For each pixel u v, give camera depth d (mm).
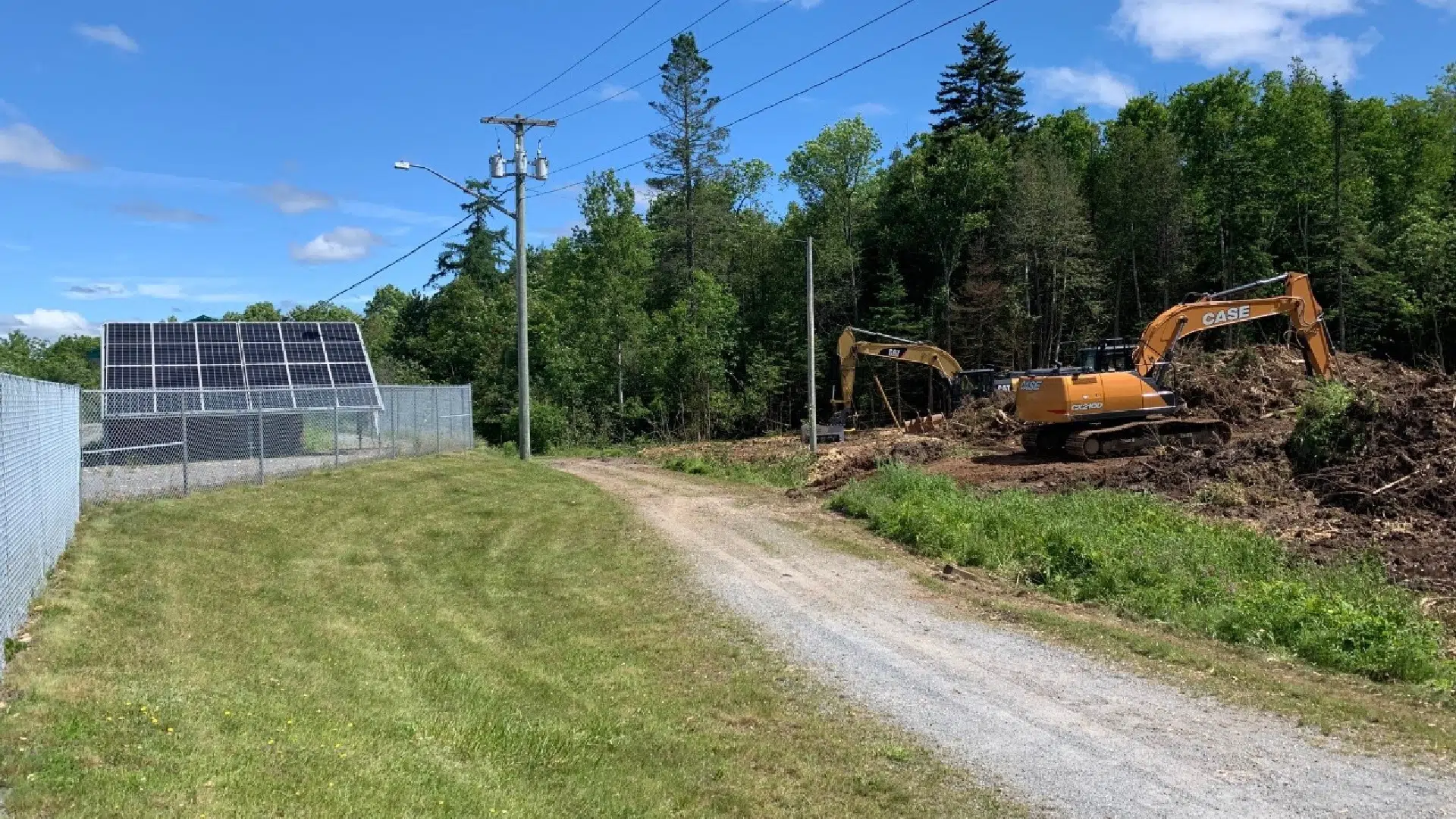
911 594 11695
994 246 50750
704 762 6367
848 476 22766
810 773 6227
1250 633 9703
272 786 5242
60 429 11117
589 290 51469
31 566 8883
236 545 12773
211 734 6047
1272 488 17438
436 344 64438
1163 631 10125
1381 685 8297
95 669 7305
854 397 52000
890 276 52375
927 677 8367
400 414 26047
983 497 18125
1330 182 45469
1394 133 49562
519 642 9461
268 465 20078
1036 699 7746
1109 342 24781
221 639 8625
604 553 14164
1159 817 5547
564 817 5352
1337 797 5789
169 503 14781
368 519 15875
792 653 9133
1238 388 28188
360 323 77812
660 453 35469
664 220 61250
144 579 10430
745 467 26438
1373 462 16719
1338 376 25016
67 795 4855
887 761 6469
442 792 5457
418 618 10164
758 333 56031
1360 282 43250
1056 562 12641
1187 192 47562
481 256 71938
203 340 26922
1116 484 18922
